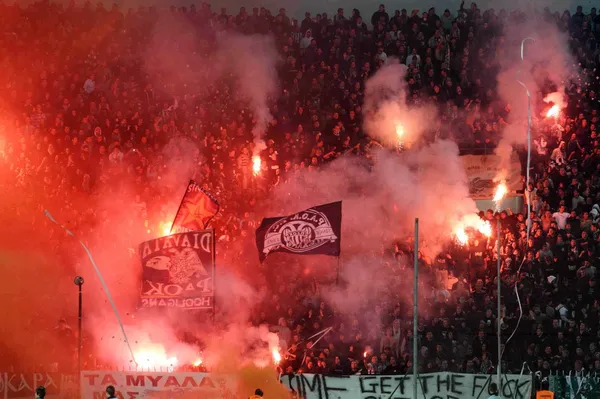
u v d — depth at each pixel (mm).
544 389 32250
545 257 39656
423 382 32031
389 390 32062
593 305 37781
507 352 36219
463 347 36375
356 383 32156
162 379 32250
